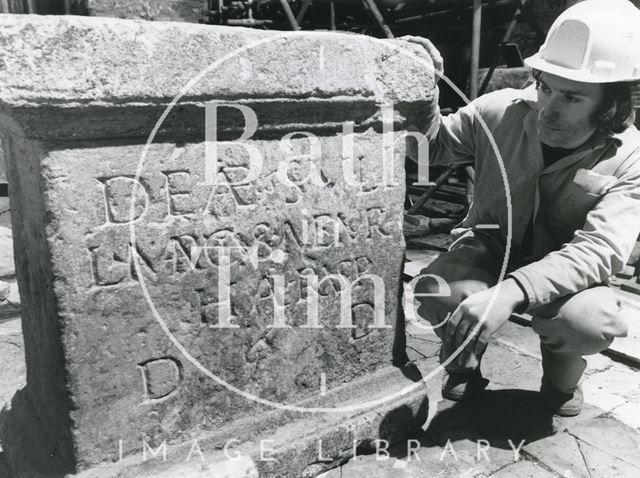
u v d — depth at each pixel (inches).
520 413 87.8
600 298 71.1
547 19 230.7
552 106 68.2
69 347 58.5
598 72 64.5
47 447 67.4
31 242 62.4
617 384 96.8
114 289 60.0
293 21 174.4
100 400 61.5
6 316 121.0
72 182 55.8
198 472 64.6
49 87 51.0
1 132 66.0
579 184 71.7
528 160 75.8
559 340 73.8
